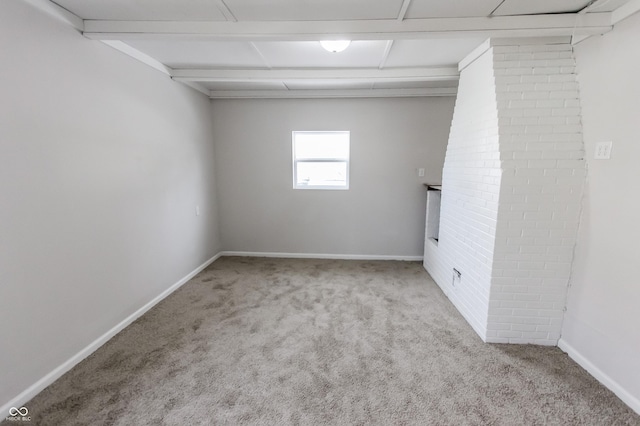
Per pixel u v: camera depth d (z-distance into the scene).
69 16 1.91
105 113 2.27
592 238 1.97
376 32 2.02
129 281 2.57
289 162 4.20
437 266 3.45
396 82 3.48
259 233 4.44
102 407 1.68
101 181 2.24
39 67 1.75
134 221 2.62
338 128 4.07
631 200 1.70
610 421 1.60
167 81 3.09
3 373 1.61
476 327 2.46
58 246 1.90
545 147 2.10
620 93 1.76
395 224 4.25
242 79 3.14
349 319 2.65
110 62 2.30
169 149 3.15
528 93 2.13
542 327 2.26
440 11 1.90
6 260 1.61
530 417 1.62
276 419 1.61
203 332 2.45
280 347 2.24
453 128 3.01
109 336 2.34
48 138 1.82
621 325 1.75
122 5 1.83
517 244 2.18
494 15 1.95
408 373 1.96
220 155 4.25
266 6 1.83
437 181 4.09
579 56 2.06
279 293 3.20
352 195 4.23
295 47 2.52
